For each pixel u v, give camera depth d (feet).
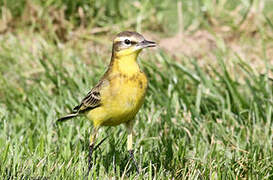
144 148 35.45
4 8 55.83
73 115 33.94
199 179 31.30
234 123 38.55
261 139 36.40
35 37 53.93
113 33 56.18
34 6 55.47
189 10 58.59
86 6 57.11
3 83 45.52
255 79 42.75
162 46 53.06
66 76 46.50
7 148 31.60
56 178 29.71
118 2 58.34
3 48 50.65
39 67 48.44
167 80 43.78
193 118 38.73
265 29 54.90
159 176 30.73
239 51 51.67
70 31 55.26
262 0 56.90
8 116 40.04
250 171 31.76
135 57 30.37
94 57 50.39
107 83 30.40
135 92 30.25
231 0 61.62
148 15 58.29
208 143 35.99
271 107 39.01
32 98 42.55
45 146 34.73
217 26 56.65
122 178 30.37
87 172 31.27
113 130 37.35
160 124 38.24
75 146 34.60
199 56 50.85
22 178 29.50
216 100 41.47
